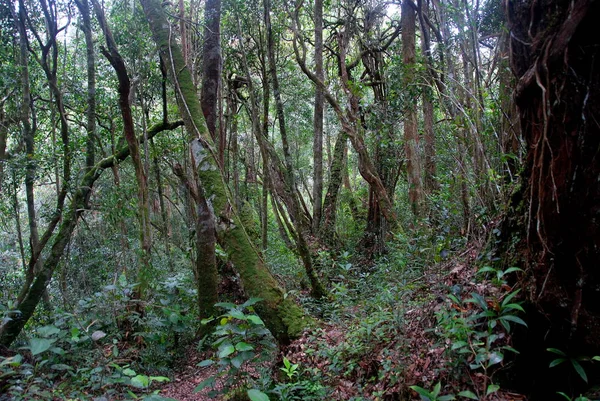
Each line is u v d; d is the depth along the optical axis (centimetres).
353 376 424
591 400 281
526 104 314
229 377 440
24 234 1502
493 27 712
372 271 1029
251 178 1797
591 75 271
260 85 1570
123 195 894
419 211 991
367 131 1127
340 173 1473
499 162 518
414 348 389
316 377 434
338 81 1332
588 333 295
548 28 285
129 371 402
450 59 750
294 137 1958
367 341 438
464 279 411
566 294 301
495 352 307
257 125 832
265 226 1305
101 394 466
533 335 322
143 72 988
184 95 669
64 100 1131
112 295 694
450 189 707
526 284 328
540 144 304
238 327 427
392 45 1586
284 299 556
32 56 1002
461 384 325
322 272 944
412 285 568
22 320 666
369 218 1292
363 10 1416
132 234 1212
